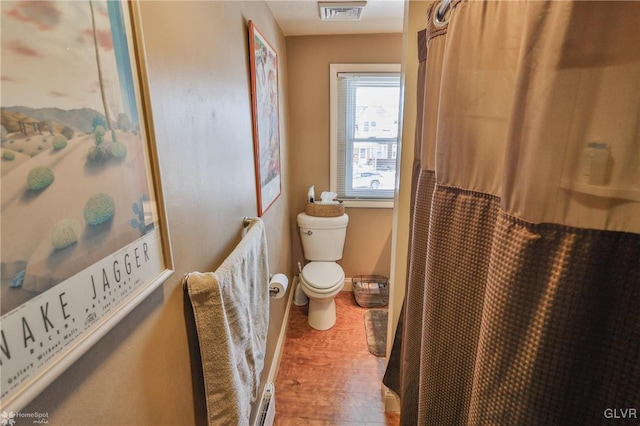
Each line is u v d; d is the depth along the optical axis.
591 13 0.41
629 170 0.42
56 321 0.38
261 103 1.54
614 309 0.45
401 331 1.61
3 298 0.32
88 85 0.43
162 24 0.65
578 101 0.43
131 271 0.52
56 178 0.38
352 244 2.95
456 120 0.71
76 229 0.41
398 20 2.16
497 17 0.60
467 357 0.74
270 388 1.64
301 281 2.46
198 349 0.83
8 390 0.33
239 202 1.21
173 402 0.71
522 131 0.50
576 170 0.45
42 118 0.36
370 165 2.77
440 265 0.79
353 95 2.61
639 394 0.45
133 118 0.52
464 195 0.71
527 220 0.50
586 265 0.45
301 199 2.83
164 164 0.65
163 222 0.62
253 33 1.37
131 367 0.56
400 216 1.56
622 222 0.43
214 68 0.96
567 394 0.50
